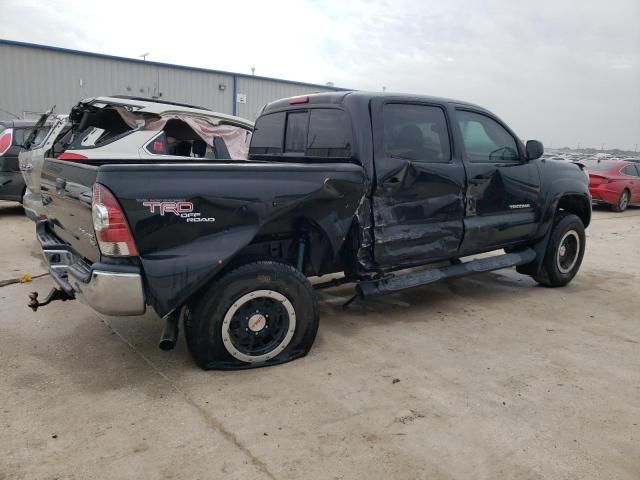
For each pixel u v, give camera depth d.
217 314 3.53
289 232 4.03
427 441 2.86
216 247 3.39
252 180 3.49
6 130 9.20
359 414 3.12
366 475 2.56
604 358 4.06
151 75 19.38
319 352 4.05
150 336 4.28
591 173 15.78
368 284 4.45
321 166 3.78
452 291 5.96
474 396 3.38
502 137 5.35
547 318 5.03
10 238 7.91
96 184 3.12
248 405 3.20
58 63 17.41
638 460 2.73
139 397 3.27
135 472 2.54
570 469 2.64
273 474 2.55
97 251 3.42
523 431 2.98
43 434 2.84
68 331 4.36
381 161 4.24
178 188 3.27
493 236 5.20
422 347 4.21
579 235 6.17
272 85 22.89
